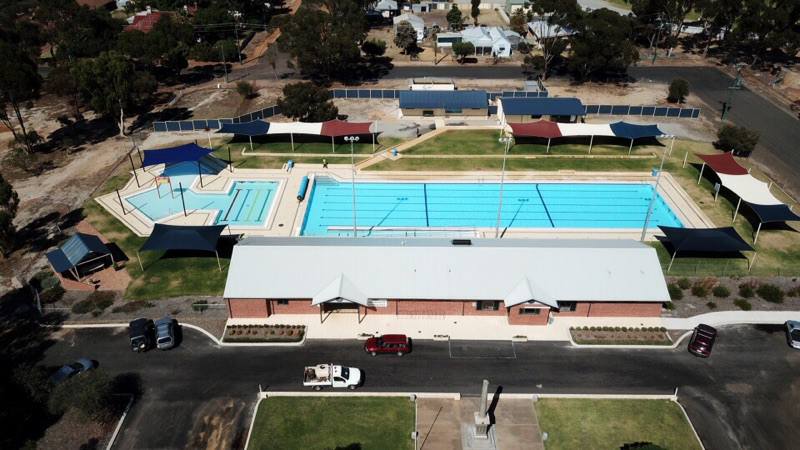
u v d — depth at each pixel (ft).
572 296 161.17
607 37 330.54
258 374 147.43
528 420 134.31
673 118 304.50
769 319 167.02
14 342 157.79
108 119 305.94
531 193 237.04
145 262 190.49
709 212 220.64
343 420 134.10
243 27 451.12
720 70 372.38
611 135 261.44
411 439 129.29
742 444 130.52
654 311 165.48
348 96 334.44
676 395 141.59
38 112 315.99
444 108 303.48
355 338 158.71
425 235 208.44
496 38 400.88
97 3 494.59
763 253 196.44
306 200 229.04
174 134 287.89
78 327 162.91
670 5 380.58
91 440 129.90
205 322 164.86
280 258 167.63
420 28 430.20
